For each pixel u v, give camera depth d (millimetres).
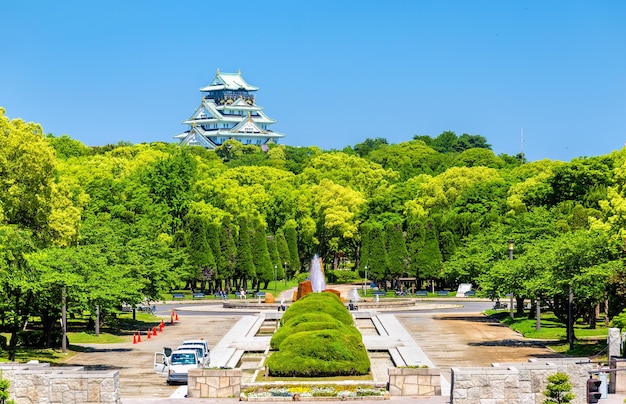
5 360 67938
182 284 116375
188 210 170750
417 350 74875
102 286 76625
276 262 159500
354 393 53625
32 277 69562
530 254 86125
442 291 151875
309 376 59531
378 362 70188
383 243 153000
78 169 165000
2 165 76688
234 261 149500
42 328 88938
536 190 157625
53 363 70438
